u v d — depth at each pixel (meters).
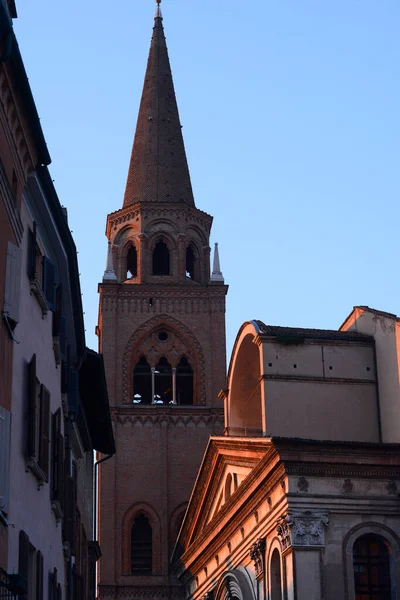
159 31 118.56
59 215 33.78
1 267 26.02
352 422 69.31
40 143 29.28
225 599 71.81
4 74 25.39
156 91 114.25
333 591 53.91
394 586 54.72
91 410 55.47
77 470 50.41
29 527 29.95
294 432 68.25
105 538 94.50
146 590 93.00
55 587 36.47
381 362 70.25
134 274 106.62
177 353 101.50
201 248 106.88
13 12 26.84
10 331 26.80
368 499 56.00
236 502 66.12
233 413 78.94
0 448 25.17
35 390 29.97
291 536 54.78
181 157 110.88
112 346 100.56
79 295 40.84
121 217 107.38
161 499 95.94
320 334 71.69
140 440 97.81
